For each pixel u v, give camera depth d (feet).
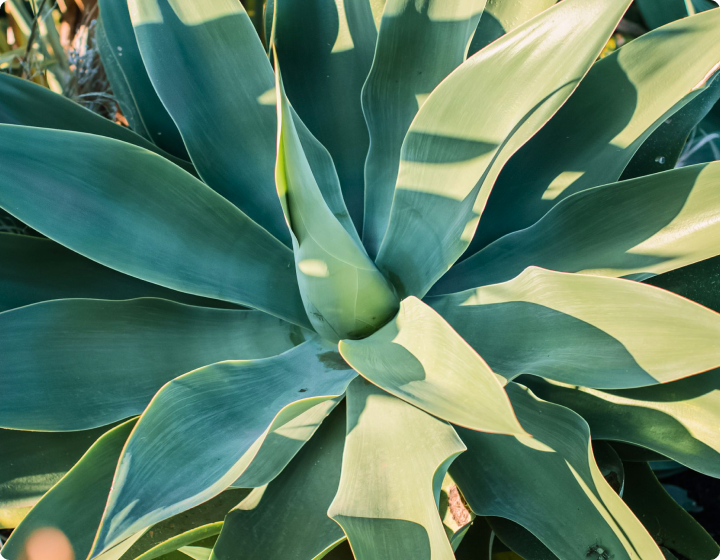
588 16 2.30
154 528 2.56
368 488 2.15
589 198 2.56
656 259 2.46
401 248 2.85
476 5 2.65
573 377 2.20
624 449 2.76
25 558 2.30
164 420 2.15
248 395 2.49
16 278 2.86
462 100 2.48
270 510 2.43
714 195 2.41
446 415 1.81
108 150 2.62
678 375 2.06
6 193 2.51
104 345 2.67
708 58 2.50
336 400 2.49
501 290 2.43
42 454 2.70
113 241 2.70
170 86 2.85
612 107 2.72
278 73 1.83
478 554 2.62
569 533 2.19
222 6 2.86
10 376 2.51
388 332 2.53
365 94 2.89
